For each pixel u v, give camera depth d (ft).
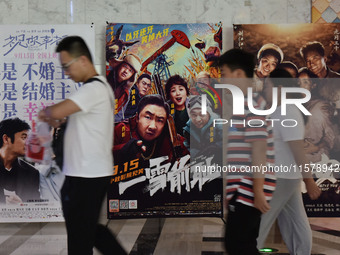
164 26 16.19
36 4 16.60
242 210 8.17
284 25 16.16
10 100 16.10
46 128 15.80
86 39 16.22
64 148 9.24
